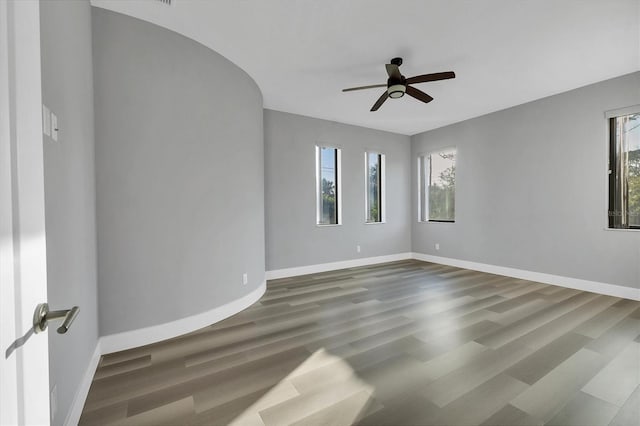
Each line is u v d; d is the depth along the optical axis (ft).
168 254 8.32
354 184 17.78
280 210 15.14
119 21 7.55
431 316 9.59
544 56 9.95
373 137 18.54
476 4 7.45
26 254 2.00
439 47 9.41
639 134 11.11
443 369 6.47
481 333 8.26
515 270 14.70
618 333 8.15
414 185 19.99
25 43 2.02
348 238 17.53
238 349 7.52
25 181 2.00
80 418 5.11
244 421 4.98
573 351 7.19
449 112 15.49
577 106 12.46
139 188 7.84
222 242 9.64
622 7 7.54
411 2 7.38
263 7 7.48
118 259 7.55
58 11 4.64
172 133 8.40
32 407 2.03
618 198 11.60
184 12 7.63
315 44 9.17
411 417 5.02
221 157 9.62
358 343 7.75
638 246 10.94
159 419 5.06
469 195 16.72
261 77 11.25
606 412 5.11
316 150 16.58
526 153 14.19
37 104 2.17
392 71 9.15
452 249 17.72
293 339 8.05
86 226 6.18
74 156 5.39
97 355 6.97
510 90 12.70
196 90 8.91
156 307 8.10
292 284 13.78
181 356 7.21
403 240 19.94
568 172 12.76
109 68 7.41
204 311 9.04
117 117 7.51
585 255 12.28
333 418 5.02
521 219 14.42
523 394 5.60
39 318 2.13
